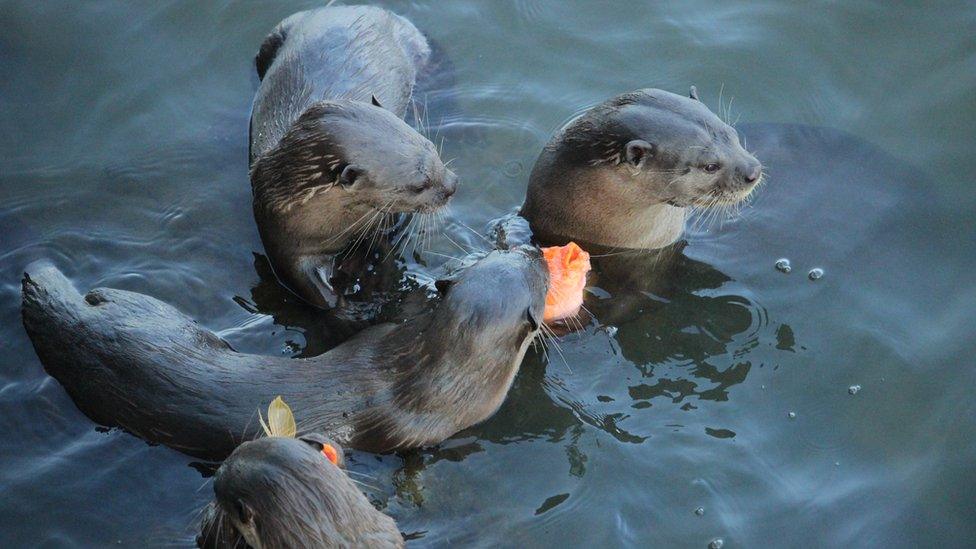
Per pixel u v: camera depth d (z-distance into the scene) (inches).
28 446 269.3
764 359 299.6
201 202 343.0
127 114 370.9
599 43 393.1
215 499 247.3
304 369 272.1
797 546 256.5
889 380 292.7
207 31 397.1
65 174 349.7
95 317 274.8
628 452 276.2
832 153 348.8
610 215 323.3
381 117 309.1
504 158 358.9
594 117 317.4
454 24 399.9
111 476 263.9
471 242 333.7
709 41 391.5
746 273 322.0
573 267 308.8
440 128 366.0
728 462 273.9
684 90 378.6
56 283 287.1
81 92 375.9
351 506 218.4
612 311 314.7
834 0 401.4
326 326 310.2
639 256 334.0
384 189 307.0
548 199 327.9
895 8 397.7
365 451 271.3
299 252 320.5
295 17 382.9
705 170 305.7
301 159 306.7
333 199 309.4
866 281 315.0
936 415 283.9
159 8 401.7
